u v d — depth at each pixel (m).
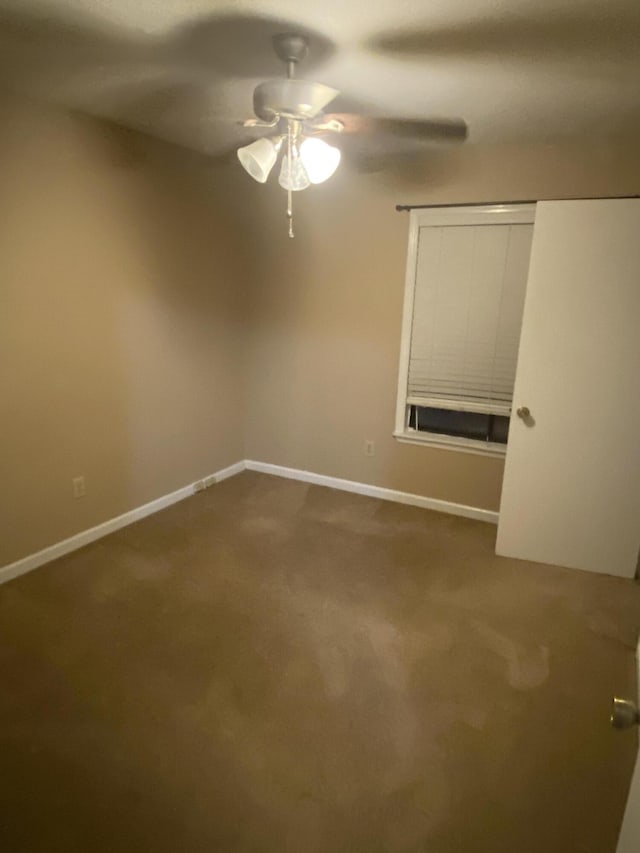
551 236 2.71
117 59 2.07
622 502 2.88
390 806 1.63
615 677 2.18
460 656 2.28
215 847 1.50
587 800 1.67
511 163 3.09
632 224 2.58
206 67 2.13
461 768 1.76
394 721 1.94
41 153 2.56
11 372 2.60
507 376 3.36
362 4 1.61
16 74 2.24
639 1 1.55
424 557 3.11
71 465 2.98
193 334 3.67
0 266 2.48
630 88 2.21
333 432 4.02
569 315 2.77
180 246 3.44
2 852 1.46
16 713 1.91
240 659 2.22
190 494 3.90
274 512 3.65
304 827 1.56
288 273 3.89
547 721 1.96
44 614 2.47
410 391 3.67
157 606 2.56
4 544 2.70
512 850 1.51
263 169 2.09
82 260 2.85
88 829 1.53
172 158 3.26
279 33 1.82
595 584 2.87
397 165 3.36
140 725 1.88
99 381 3.07
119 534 3.27
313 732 1.88
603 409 2.81
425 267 3.43
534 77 2.12
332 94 1.88
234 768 1.74
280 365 4.10
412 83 2.20
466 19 1.69
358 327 3.74
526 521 3.07
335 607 2.60
